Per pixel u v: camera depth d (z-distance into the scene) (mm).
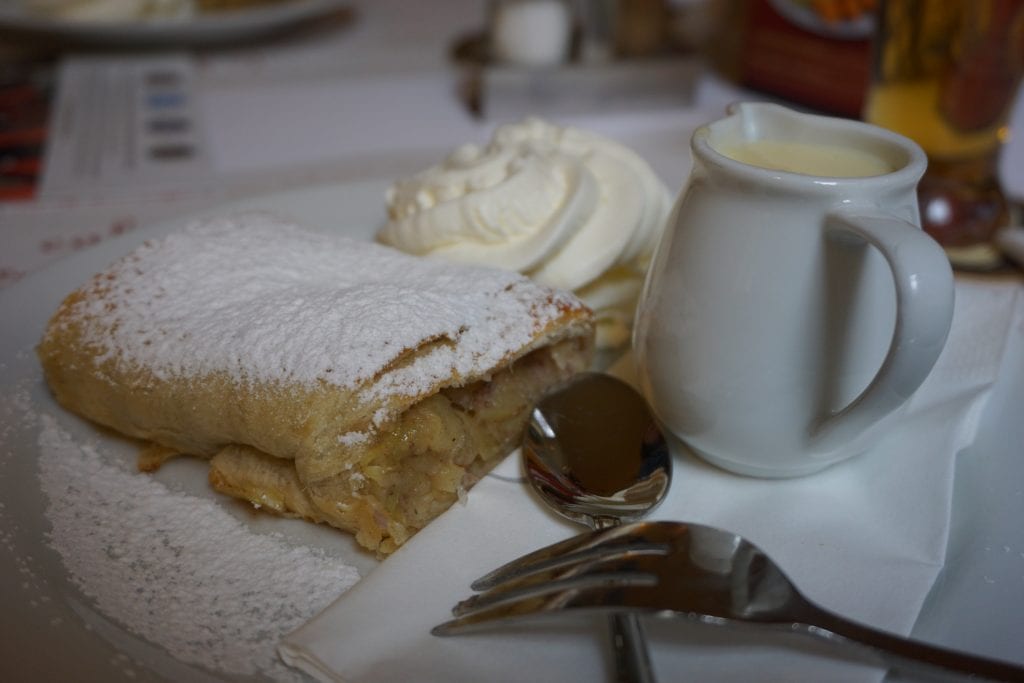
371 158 467
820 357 224
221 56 665
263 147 506
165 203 424
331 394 241
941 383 264
